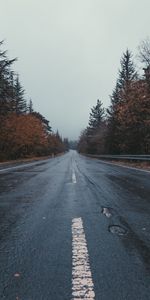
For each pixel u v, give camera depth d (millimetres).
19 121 59531
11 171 21953
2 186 12938
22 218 7191
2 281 3857
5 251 4941
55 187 12586
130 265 4387
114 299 3418
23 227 6402
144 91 36312
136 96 36656
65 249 5043
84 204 8883
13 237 5703
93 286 3723
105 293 3551
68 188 12266
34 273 4094
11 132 55250
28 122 64750
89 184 13539
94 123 106625
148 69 36156
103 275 4043
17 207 8438
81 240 5512
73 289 3643
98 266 4340
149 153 41094
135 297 3465
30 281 3854
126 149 46125
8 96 47031
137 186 12852
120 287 3705
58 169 24203
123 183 13930
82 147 166000
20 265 4363
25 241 5461
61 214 7598
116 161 42344
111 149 56375
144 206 8586
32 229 6254
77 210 8055
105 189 11961
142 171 21734
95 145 93375
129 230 6195
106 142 59500
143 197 10086
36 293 3541
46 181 14859
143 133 40250
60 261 4516
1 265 4367
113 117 53438
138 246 5211
